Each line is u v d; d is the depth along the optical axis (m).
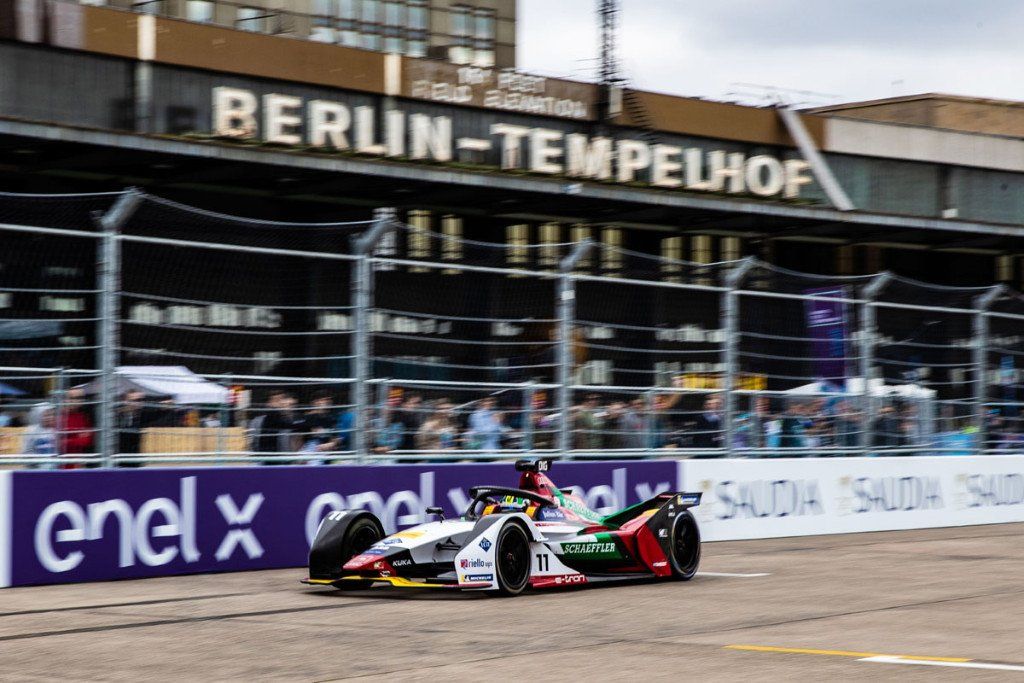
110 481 11.47
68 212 13.85
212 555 12.13
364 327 13.35
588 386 15.00
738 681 6.41
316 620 8.78
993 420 19.11
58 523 11.12
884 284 17.53
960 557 13.72
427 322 14.96
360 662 7.02
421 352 14.79
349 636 8.00
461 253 24.47
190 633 8.16
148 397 12.02
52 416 11.41
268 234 16.28
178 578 11.66
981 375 18.72
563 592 10.55
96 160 19.66
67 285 13.77
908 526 18.09
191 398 12.30
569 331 14.71
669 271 15.77
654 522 11.30
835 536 16.83
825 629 8.32
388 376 14.84
